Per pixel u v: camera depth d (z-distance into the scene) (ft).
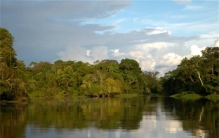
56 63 401.49
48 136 75.25
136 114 126.00
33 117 113.19
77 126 90.94
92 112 133.90
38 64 424.05
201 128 87.61
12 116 116.47
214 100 241.55
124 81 409.28
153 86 485.97
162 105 181.98
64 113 128.57
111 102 215.51
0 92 184.34
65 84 332.60
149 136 76.07
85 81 325.01
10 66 201.16
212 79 302.45
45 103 199.62
